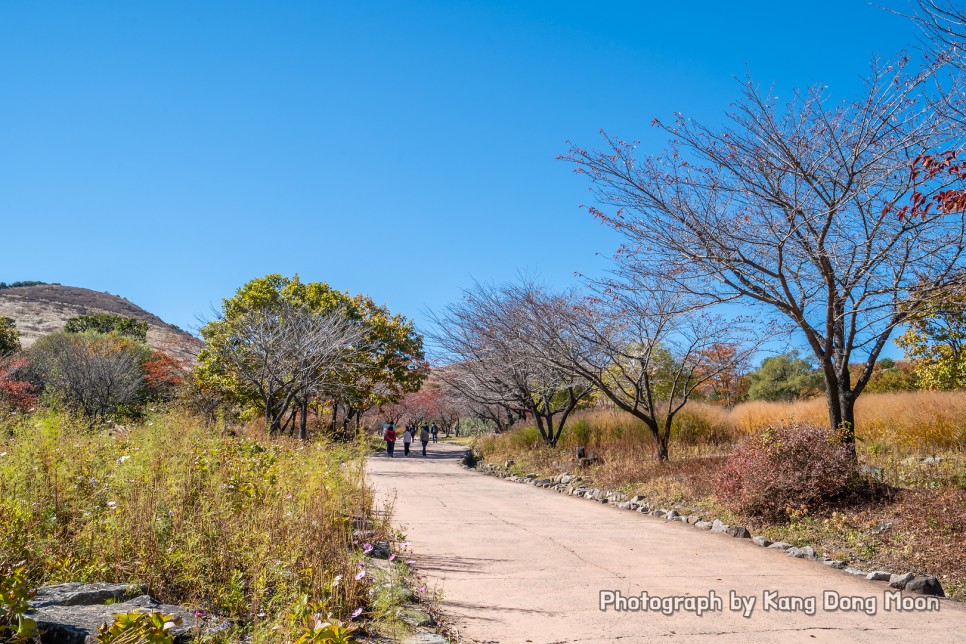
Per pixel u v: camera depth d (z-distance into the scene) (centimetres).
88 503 536
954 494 842
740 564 725
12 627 320
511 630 479
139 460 595
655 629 489
